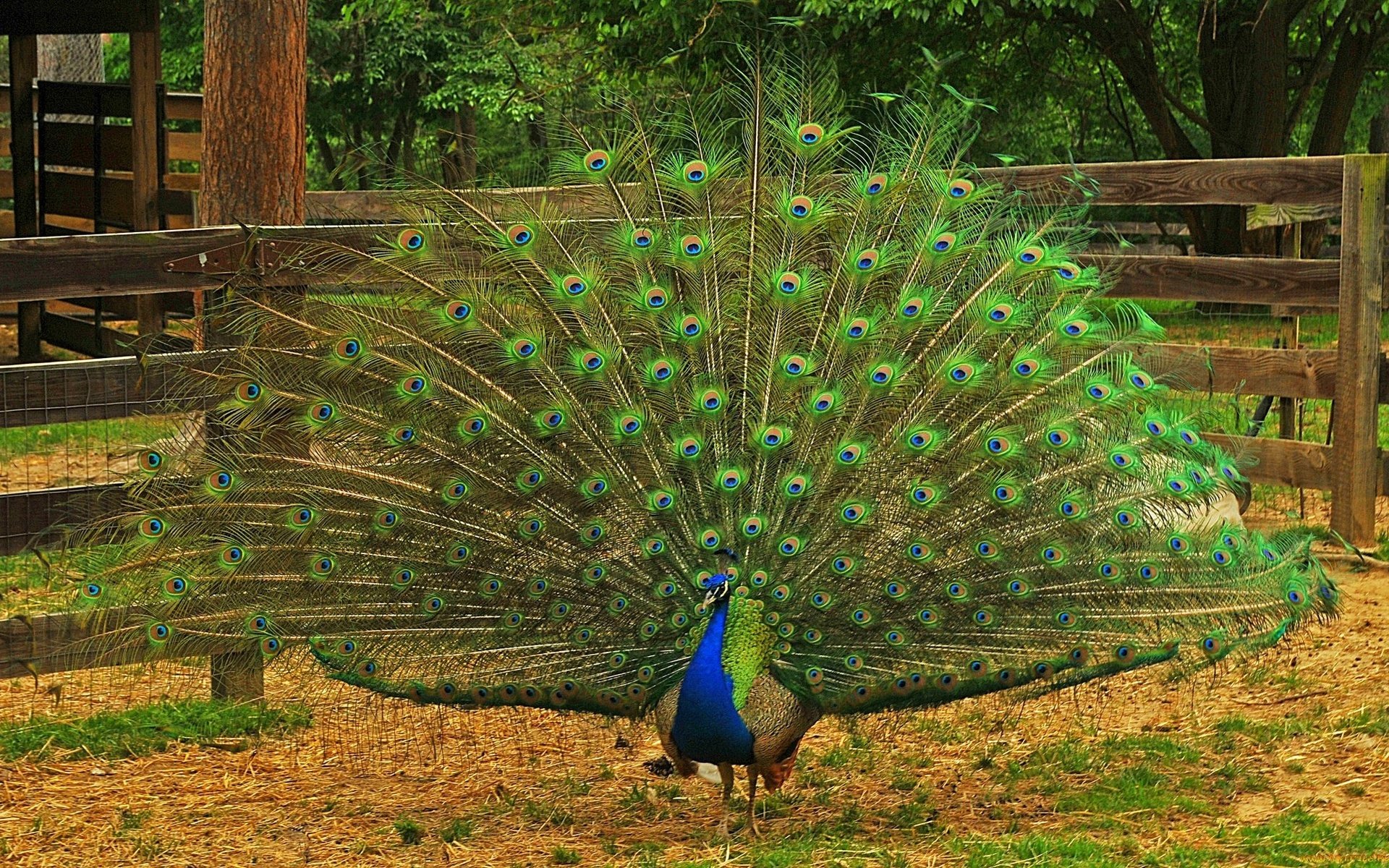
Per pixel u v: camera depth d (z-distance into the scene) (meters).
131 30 13.93
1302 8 22.42
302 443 6.23
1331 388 9.80
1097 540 5.92
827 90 6.83
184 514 6.06
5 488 10.70
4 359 16.64
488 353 6.18
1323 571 6.18
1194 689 7.64
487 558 5.94
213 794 6.41
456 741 7.20
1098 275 7.20
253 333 6.40
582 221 6.47
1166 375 7.57
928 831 5.98
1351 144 33.62
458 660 5.93
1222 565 5.91
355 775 6.73
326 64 29.52
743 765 5.99
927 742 7.19
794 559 5.87
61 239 6.71
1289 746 6.95
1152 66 22.69
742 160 6.63
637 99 7.03
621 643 5.93
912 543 5.86
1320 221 18.23
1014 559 5.90
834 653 5.87
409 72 29.14
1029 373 6.06
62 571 6.78
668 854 5.71
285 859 5.69
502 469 6.04
